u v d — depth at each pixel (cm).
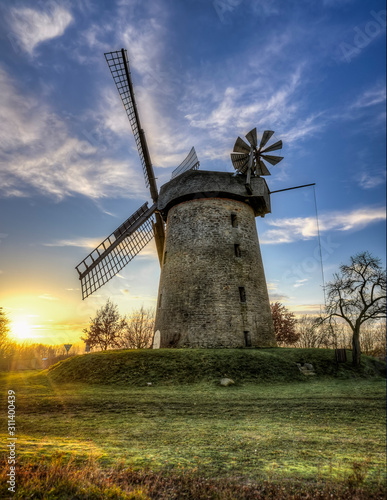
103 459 783
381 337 4616
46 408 1346
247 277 2845
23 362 4709
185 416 1287
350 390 1845
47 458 734
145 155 3388
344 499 666
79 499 588
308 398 1630
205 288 2709
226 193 2931
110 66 3147
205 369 2014
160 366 2039
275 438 1048
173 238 3012
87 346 4416
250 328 2678
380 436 1123
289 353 2448
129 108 3325
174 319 2712
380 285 2630
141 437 1016
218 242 2864
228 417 1291
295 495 666
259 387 1850
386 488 729
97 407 1380
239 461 838
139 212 3159
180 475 729
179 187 2992
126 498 602
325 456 916
